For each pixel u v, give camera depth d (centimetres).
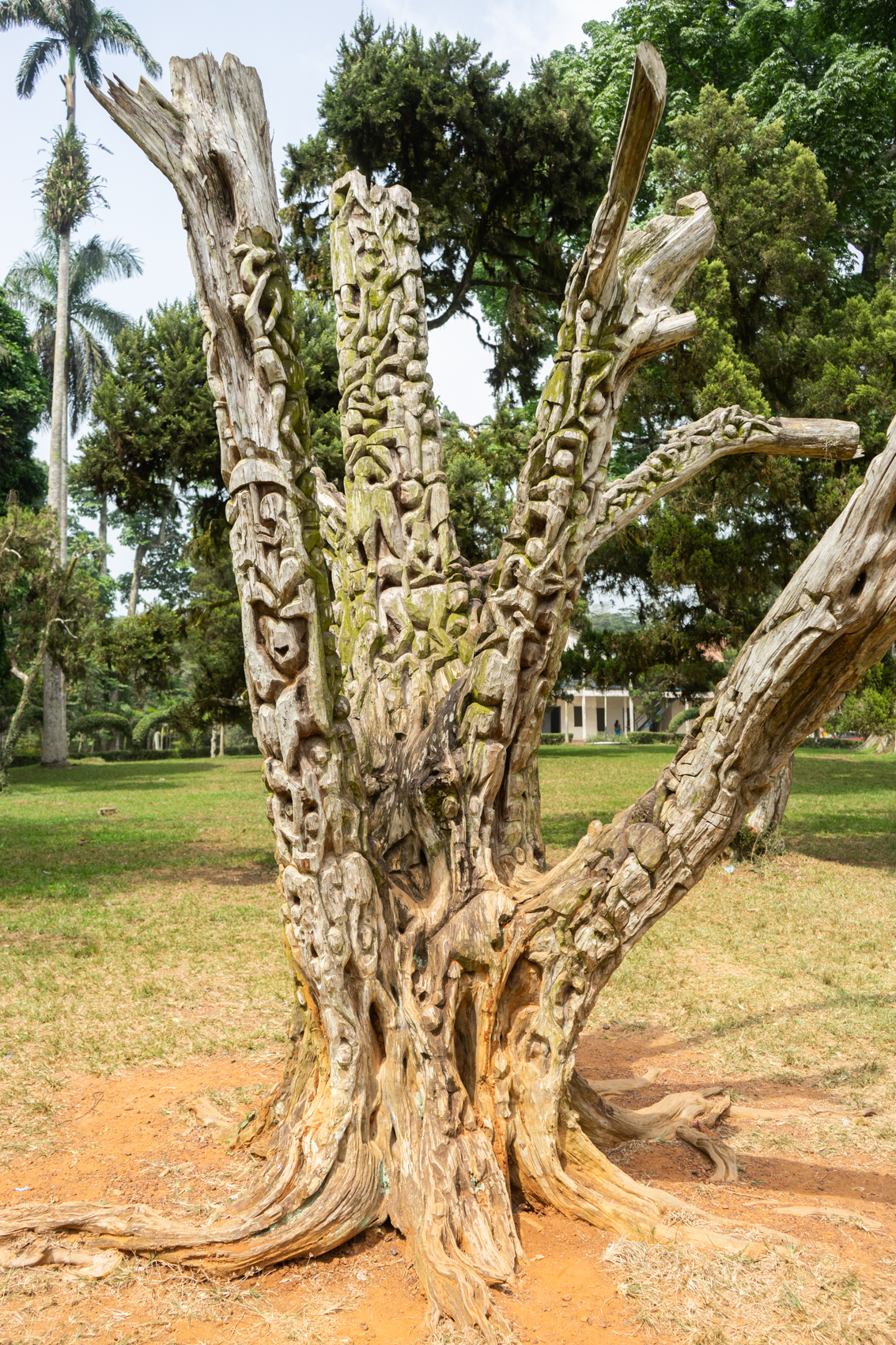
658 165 1118
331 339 1051
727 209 1077
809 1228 335
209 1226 310
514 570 342
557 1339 267
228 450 313
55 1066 518
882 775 2402
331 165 948
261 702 321
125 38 2966
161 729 4112
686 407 1116
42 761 3278
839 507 1001
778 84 1467
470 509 1021
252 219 299
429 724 372
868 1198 366
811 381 1049
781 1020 611
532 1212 340
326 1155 313
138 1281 299
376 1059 329
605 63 1554
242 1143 395
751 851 1170
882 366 1017
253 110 303
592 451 348
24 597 2541
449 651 392
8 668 2891
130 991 665
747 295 1095
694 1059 546
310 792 314
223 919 901
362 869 322
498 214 1021
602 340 340
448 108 883
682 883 329
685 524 1091
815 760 2973
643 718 5231
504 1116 332
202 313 307
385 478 415
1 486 2978
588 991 340
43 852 1331
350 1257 312
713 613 1203
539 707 357
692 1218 331
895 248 1173
